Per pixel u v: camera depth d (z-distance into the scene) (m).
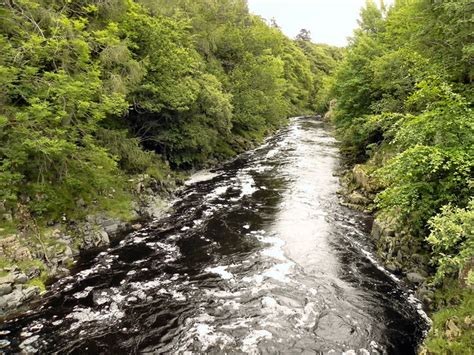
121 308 11.59
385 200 13.00
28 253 12.84
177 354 9.61
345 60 32.25
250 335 10.31
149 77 22.02
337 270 13.98
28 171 15.12
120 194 18.95
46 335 10.27
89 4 18.19
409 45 18.86
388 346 9.95
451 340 8.34
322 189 24.34
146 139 24.44
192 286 12.85
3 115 13.01
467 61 14.15
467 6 13.49
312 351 9.70
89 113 16.69
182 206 21.08
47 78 14.12
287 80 76.69
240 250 15.64
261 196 22.94
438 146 11.24
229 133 36.03
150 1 25.66
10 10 14.20
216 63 36.94
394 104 21.67
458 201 11.05
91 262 14.48
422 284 12.09
